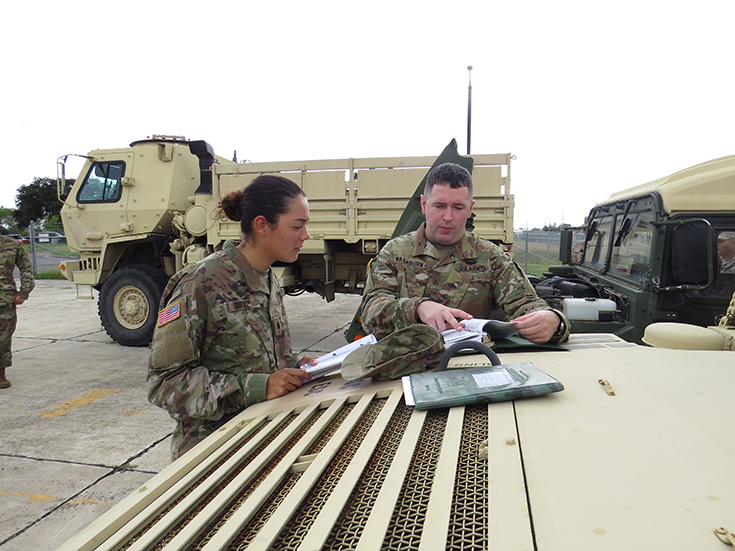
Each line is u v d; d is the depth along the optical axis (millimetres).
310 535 627
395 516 657
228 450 1030
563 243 5531
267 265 1562
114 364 5211
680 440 751
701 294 3314
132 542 748
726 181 3256
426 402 1002
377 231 5355
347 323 7465
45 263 16625
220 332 1448
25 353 5719
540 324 1468
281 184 1459
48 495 2635
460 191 1839
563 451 734
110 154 6305
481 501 650
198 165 6602
